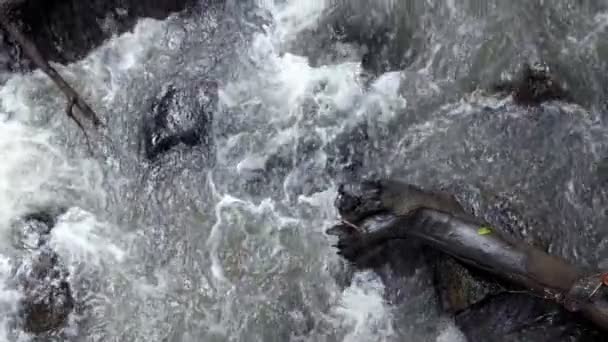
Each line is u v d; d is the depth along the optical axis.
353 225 10.56
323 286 10.77
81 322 10.84
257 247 11.02
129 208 11.43
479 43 11.73
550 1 11.65
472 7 11.77
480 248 9.59
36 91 12.05
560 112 11.35
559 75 11.46
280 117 11.77
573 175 10.95
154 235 11.23
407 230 10.08
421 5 11.84
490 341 9.93
